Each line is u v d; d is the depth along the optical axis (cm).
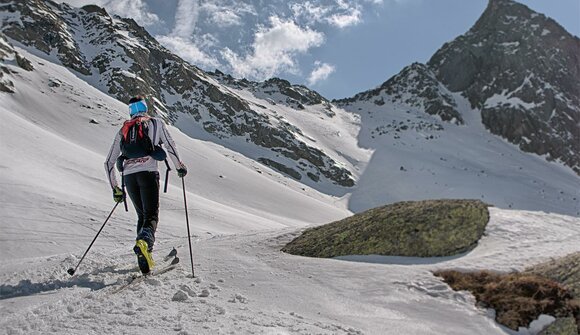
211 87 12281
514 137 14025
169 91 11850
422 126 14688
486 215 1018
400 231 927
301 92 16712
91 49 11294
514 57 16062
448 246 891
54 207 1938
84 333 402
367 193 10200
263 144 11350
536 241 891
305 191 9375
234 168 7656
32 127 4344
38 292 559
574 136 13925
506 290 666
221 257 853
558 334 593
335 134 13538
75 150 4062
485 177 11138
